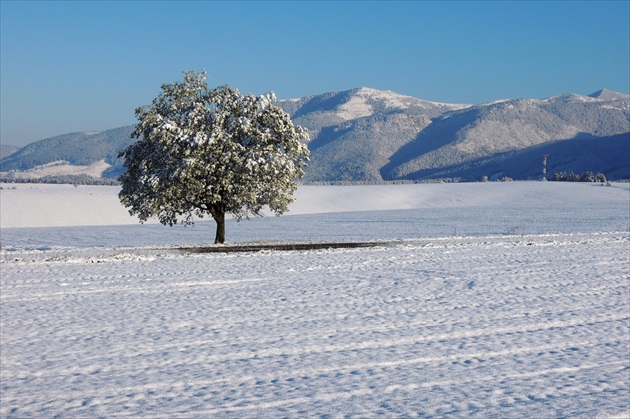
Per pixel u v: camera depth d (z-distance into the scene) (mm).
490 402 10984
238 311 19844
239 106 39156
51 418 10383
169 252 36344
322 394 11523
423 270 28906
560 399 11164
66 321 18469
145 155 38719
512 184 171125
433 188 164250
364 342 15711
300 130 39531
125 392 11789
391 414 10320
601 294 22922
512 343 15617
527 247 38656
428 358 14180
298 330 17109
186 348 15211
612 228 62188
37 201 119938
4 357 14508
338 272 28250
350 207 136125
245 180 37812
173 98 39375
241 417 10227
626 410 10523
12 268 29531
